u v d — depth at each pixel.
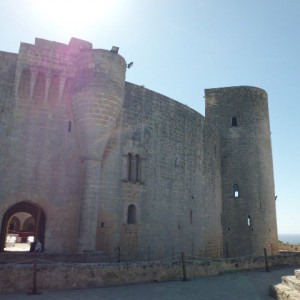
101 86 24.27
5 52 24.44
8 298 13.11
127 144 27.53
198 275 19.95
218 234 37.56
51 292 14.41
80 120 24.23
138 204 27.44
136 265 17.52
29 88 24.31
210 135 38.66
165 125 31.38
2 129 23.30
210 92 43.25
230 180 40.00
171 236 29.86
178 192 31.55
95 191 23.53
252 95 42.19
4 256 18.33
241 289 16.62
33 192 23.25
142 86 29.78
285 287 14.46
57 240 23.17
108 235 24.98
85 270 15.92
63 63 25.05
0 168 22.78
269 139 43.12
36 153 23.80
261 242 38.41
